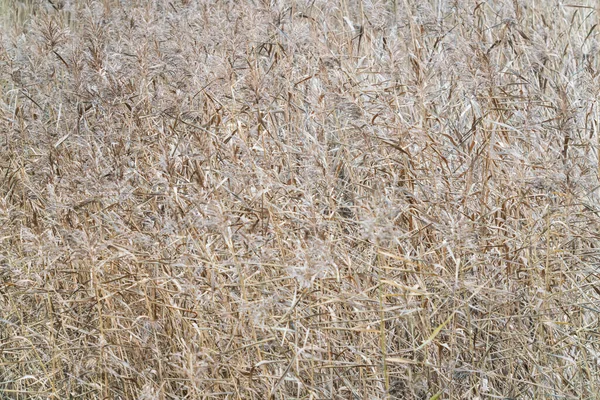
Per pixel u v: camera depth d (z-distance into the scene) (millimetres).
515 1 5254
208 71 4719
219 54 5086
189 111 4637
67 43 5555
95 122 4766
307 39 5070
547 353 3924
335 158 4512
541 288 3979
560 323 3953
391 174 4375
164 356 3926
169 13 5512
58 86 5336
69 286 4504
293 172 4332
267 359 3996
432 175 4262
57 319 4391
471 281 4031
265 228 4059
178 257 4051
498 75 4645
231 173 4156
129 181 4453
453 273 4168
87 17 5676
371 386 3949
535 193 4449
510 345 4086
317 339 3992
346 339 4113
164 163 4059
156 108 4738
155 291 4258
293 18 5371
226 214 3859
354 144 4441
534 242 4133
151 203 4348
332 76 4691
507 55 5422
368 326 3912
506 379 4051
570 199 4195
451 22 5750
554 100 4824
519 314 4129
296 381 3764
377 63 5340
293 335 3973
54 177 4496
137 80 4891
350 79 4746
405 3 5215
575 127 4523
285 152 4383
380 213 3609
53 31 5246
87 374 4262
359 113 4340
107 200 4199
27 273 4262
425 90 4516
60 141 4570
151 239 4043
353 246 4293
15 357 4543
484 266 4156
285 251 4145
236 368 3738
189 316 4133
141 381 4078
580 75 5012
